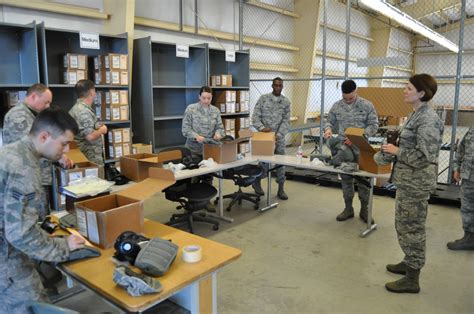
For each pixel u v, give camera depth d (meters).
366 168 3.47
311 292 2.64
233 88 6.13
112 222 1.68
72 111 3.35
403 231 2.56
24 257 1.40
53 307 1.18
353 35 10.83
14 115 2.71
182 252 1.62
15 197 1.26
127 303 1.26
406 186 2.46
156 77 5.53
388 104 6.84
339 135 3.92
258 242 3.54
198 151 4.18
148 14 5.54
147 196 1.85
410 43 13.96
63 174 2.70
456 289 2.68
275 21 8.30
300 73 9.05
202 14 6.45
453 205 4.52
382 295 2.60
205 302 1.59
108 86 4.42
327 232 3.78
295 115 9.29
